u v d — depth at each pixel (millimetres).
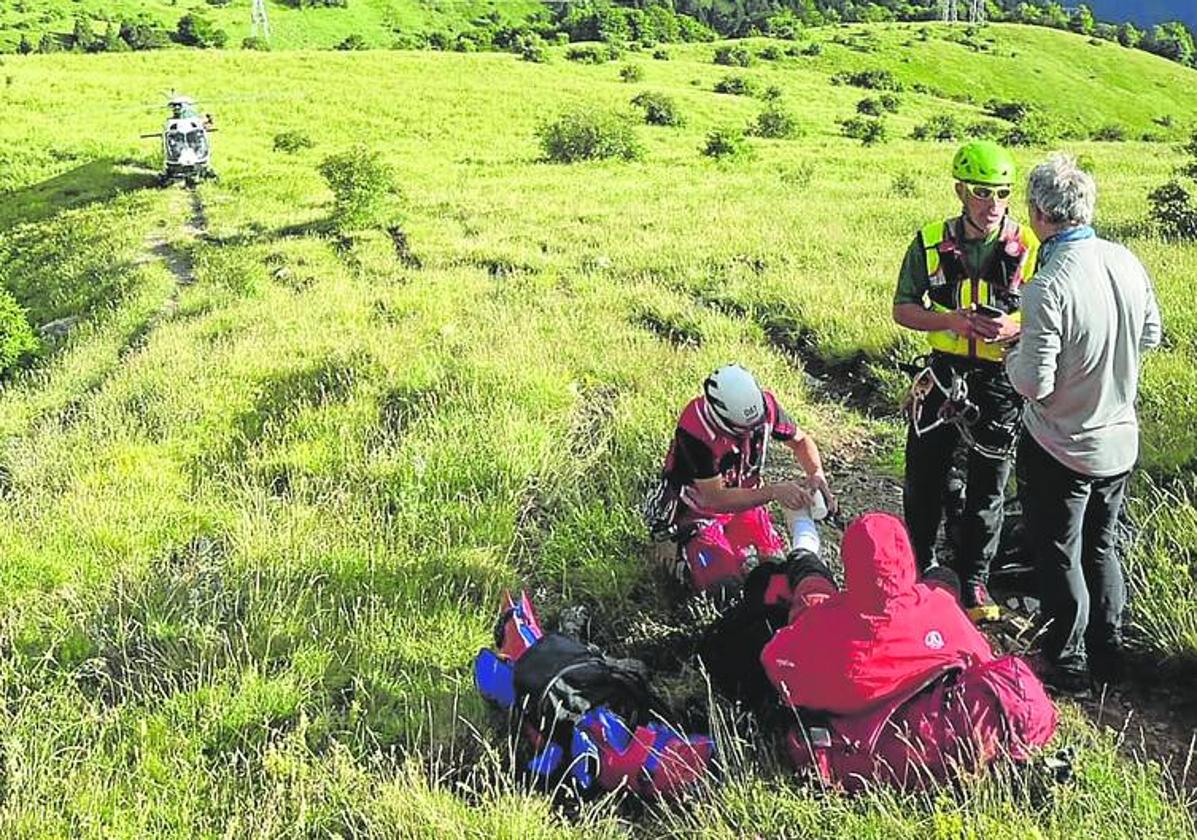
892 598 3809
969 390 5074
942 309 5043
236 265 18078
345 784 4191
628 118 48281
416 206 23203
